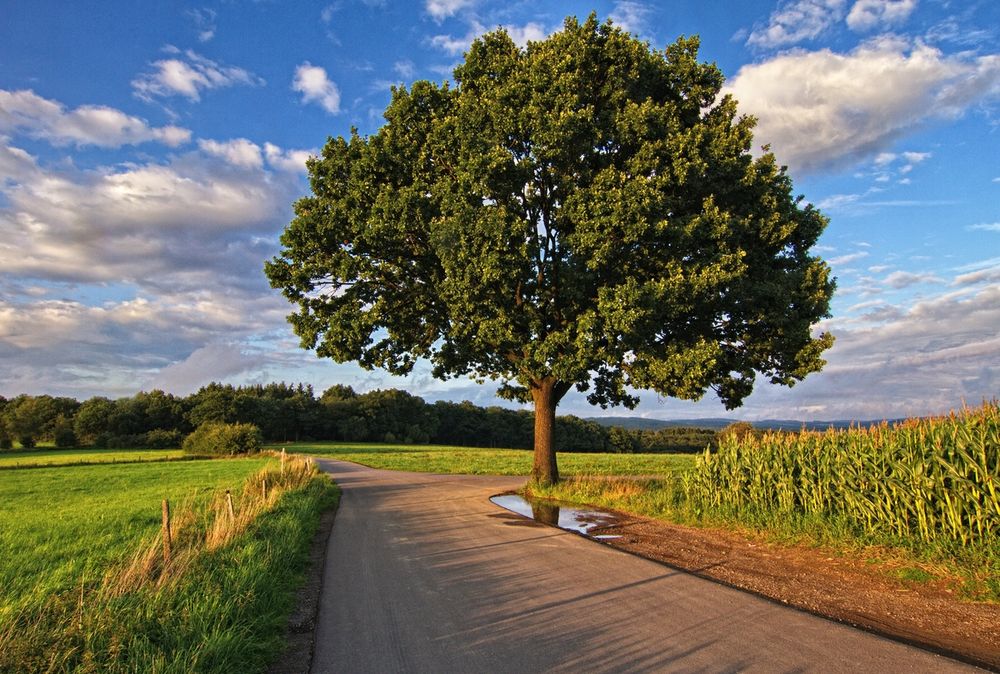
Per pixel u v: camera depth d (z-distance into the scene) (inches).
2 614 228.4
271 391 6127.0
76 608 225.6
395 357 807.1
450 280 617.3
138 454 3034.0
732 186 627.5
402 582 323.6
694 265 572.1
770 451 481.4
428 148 690.8
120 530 559.2
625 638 226.1
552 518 569.9
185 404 4643.2
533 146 621.6
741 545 411.8
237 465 1958.7
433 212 650.8
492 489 892.0
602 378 812.6
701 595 286.8
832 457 425.1
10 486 1262.3
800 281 633.6
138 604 230.7
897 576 307.4
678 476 671.1
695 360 571.2
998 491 309.4
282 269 720.3
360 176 694.5
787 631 232.4
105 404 4247.0
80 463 2253.9
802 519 422.0
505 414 5433.1
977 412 350.3
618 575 330.3
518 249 588.7
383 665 204.2
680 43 683.4
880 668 195.3
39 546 470.3
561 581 318.0
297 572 350.3
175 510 683.4
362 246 695.1
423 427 5172.2
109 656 188.2
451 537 468.4
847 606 267.7
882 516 365.7
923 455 347.6
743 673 191.0
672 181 594.6
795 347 645.9
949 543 323.3
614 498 645.9
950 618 248.2
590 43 653.3
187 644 203.9
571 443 4451.3
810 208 673.0
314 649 221.5
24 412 3932.1
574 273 607.5
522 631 236.4
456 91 719.7
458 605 276.2
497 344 652.7
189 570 280.4
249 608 247.0
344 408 5032.0
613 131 622.8
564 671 194.9
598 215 570.9
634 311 534.6
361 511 658.8
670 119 615.5
